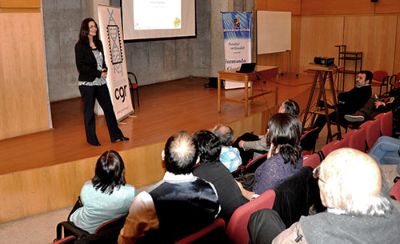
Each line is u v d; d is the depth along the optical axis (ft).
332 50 35.76
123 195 8.79
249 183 10.58
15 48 16.78
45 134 17.49
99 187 8.77
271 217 5.59
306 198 8.07
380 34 33.30
